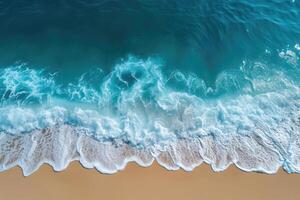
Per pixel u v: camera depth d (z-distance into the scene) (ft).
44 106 69.36
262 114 70.74
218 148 65.67
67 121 67.36
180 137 66.54
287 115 71.05
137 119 68.44
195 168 62.80
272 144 66.69
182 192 60.03
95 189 59.62
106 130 66.33
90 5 84.64
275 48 81.35
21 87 72.28
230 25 84.02
